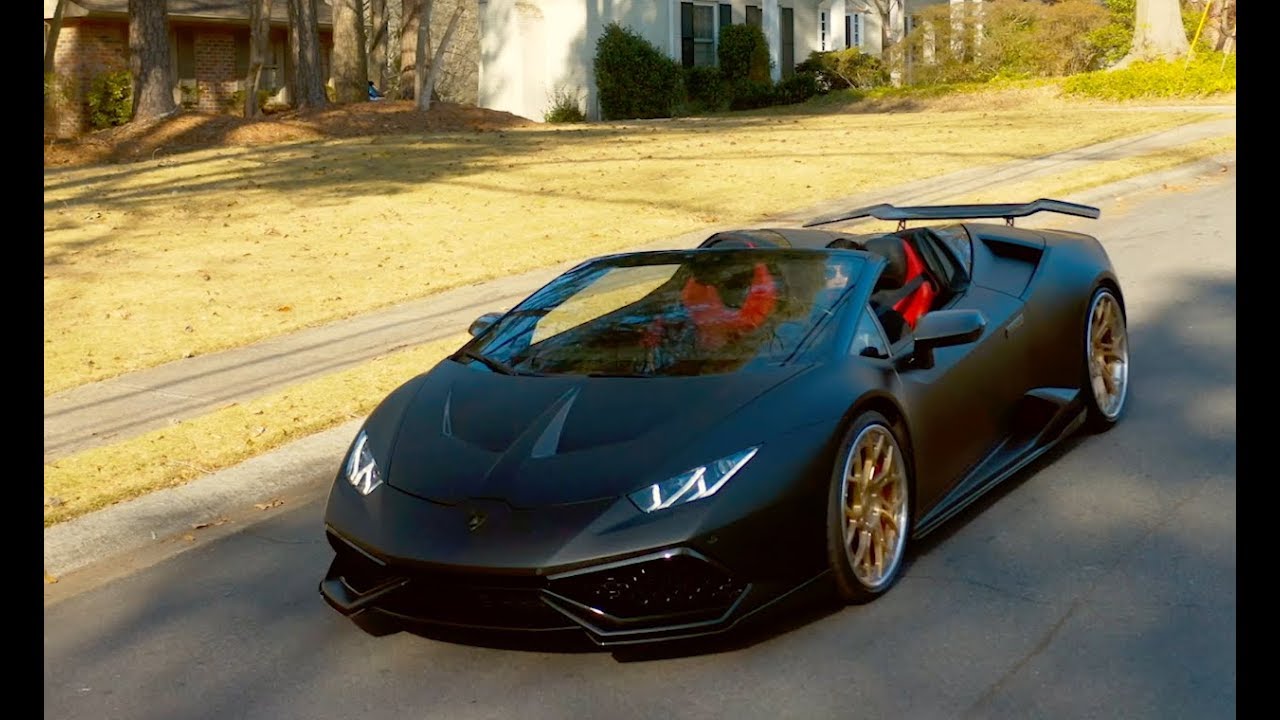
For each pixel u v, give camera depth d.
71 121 28.59
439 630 4.09
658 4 31.56
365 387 7.57
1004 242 5.72
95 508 5.82
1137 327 7.46
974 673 3.44
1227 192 12.45
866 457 4.00
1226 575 3.97
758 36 32.88
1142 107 22.64
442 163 18.56
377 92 33.59
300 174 17.78
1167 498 4.72
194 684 3.90
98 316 10.20
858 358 4.21
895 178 14.93
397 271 11.42
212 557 5.14
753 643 3.75
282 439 6.70
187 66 31.80
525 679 3.66
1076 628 3.67
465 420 4.16
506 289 10.38
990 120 21.75
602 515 3.55
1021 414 5.15
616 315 4.70
